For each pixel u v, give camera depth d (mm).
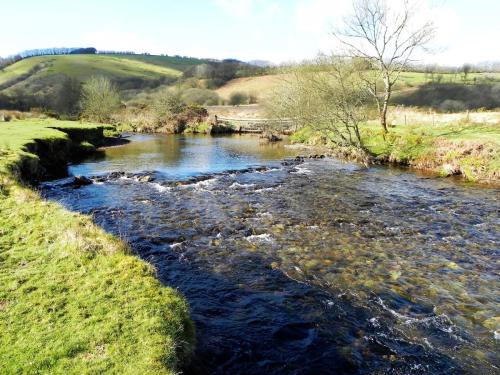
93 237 11398
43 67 124562
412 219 17828
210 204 19734
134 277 9312
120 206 19062
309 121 42000
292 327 9367
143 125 68250
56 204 14484
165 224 16438
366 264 12883
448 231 16281
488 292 11180
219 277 11781
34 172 23688
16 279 8805
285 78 56250
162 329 7488
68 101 79875
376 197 21734
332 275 12047
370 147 35594
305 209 19141
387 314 9977
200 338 8727
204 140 53312
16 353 6504
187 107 73000
